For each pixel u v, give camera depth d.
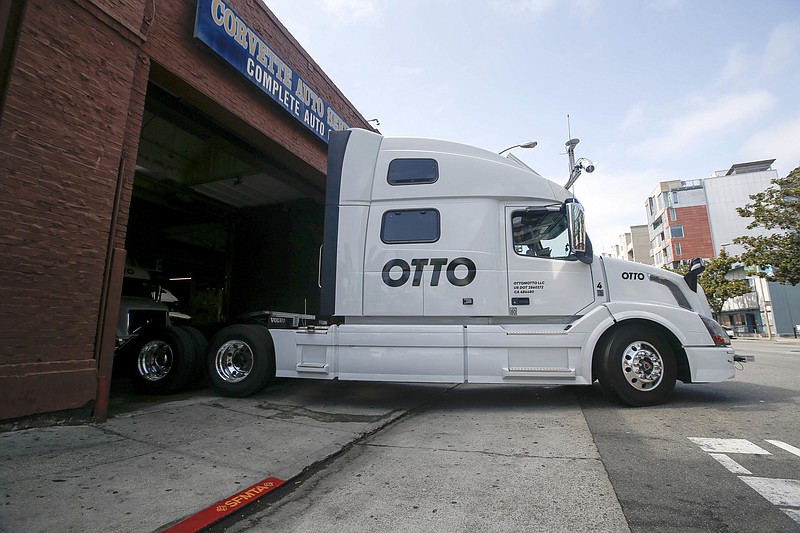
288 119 9.08
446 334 5.86
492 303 5.95
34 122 4.44
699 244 59.50
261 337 6.50
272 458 4.02
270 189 12.17
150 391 6.79
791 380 8.37
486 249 6.05
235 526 2.83
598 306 5.86
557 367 5.73
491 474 3.59
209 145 10.03
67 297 4.67
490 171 6.30
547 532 2.65
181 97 7.02
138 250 13.96
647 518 2.78
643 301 5.94
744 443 4.22
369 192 6.36
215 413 5.57
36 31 4.49
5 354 4.16
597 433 4.64
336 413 5.88
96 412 4.85
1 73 4.25
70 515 2.81
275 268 13.57
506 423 5.22
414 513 2.94
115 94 5.27
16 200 4.27
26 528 2.63
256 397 6.68
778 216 27.42
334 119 10.58
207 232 14.92
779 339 38.75
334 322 6.24
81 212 4.84
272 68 8.30
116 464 3.71
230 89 7.48
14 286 4.24
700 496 3.08
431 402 6.72
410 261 6.11
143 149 9.52
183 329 7.11
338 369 6.11
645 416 5.31
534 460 3.88
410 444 4.52
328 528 2.77
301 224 13.40
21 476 3.33
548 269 6.01
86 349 4.83
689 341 5.74
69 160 4.74
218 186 11.77
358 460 4.08
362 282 6.16
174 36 6.38
